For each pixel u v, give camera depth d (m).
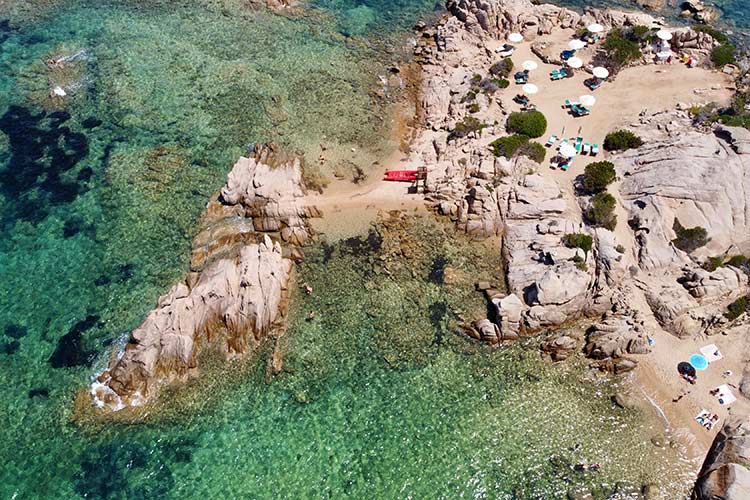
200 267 53.41
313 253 54.50
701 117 62.09
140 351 46.50
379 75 72.06
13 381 46.84
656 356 47.12
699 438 43.25
